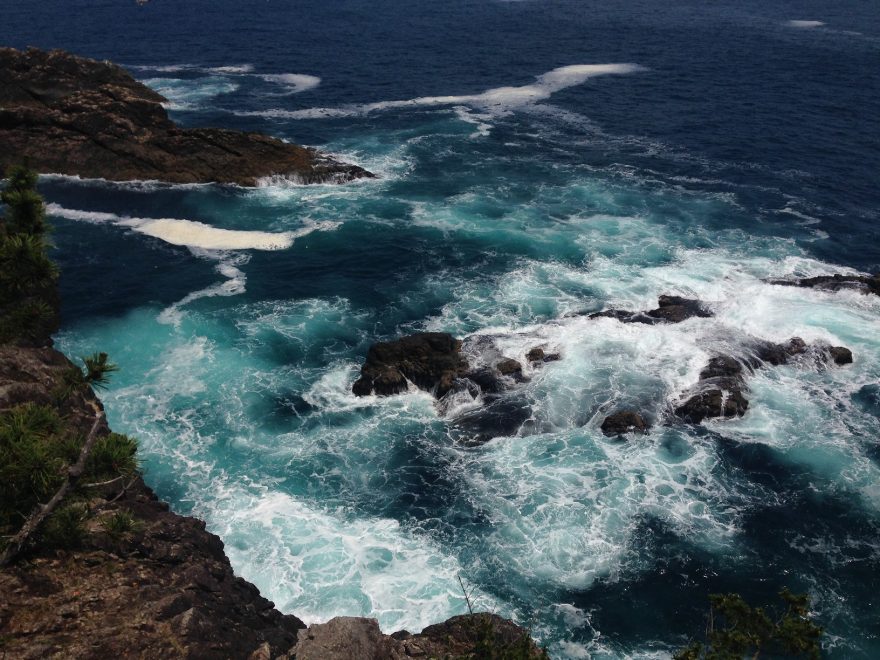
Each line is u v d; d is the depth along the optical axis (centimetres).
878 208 7269
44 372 3334
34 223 2108
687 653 1997
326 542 3584
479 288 5825
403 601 3272
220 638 2209
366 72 13050
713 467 4056
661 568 3472
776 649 2975
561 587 3372
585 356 4841
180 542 2791
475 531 3669
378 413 4488
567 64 13600
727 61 13712
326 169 8000
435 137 9419
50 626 2014
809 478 3991
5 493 1741
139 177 7888
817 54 14250
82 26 17550
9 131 7944
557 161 8562
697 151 8869
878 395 4575
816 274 5944
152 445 4166
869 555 3550
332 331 5312
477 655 2066
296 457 4134
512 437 4259
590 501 3831
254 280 6019
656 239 6575
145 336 5206
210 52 14800
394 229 6862
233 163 7925
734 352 4850
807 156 8662
